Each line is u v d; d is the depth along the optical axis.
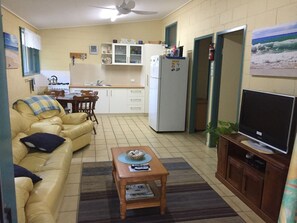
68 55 7.17
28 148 2.98
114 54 7.08
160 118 5.39
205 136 5.02
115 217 2.41
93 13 5.63
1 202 0.58
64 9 5.01
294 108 2.24
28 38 5.59
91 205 2.59
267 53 2.91
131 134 5.29
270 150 2.53
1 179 0.59
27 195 1.65
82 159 3.83
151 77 5.69
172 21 6.52
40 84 7.05
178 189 2.96
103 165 3.61
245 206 2.65
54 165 2.58
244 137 3.00
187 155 4.11
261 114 2.64
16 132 3.03
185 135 5.32
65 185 2.84
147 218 2.41
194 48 5.18
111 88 7.03
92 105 5.80
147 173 2.38
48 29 6.93
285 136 2.32
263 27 3.03
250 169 2.61
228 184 3.00
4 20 4.29
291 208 1.44
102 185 3.01
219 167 3.22
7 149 0.66
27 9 4.68
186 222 2.36
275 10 2.84
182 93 5.41
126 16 6.54
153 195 2.54
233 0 3.69
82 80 7.36
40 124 3.55
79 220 2.34
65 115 4.39
